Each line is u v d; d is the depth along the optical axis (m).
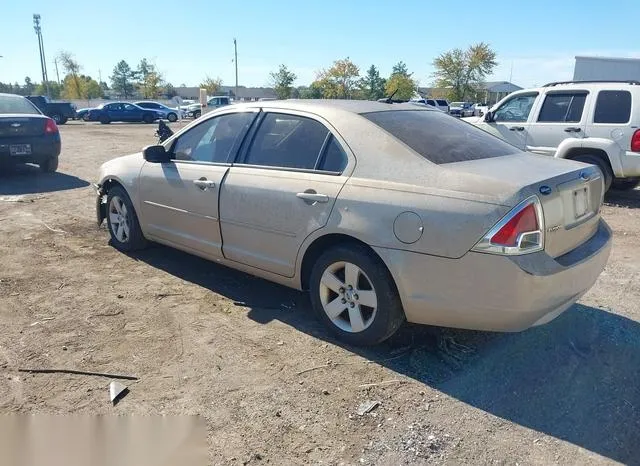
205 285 4.82
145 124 36.34
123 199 5.53
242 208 4.16
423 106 4.64
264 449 2.69
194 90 98.81
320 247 3.82
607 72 29.47
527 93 9.35
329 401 3.08
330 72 64.75
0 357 3.50
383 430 2.84
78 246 5.93
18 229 6.60
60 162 13.12
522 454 2.68
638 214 7.96
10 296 4.50
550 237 3.12
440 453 2.67
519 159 3.75
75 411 2.96
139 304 4.38
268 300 4.50
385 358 3.56
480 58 60.25
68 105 36.38
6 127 9.67
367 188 3.46
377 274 3.42
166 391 3.15
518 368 3.46
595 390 3.22
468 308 3.14
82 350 3.61
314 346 3.72
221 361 3.50
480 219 3.02
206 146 4.70
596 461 2.63
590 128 8.47
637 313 4.30
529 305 3.04
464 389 3.22
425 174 3.32
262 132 4.27
